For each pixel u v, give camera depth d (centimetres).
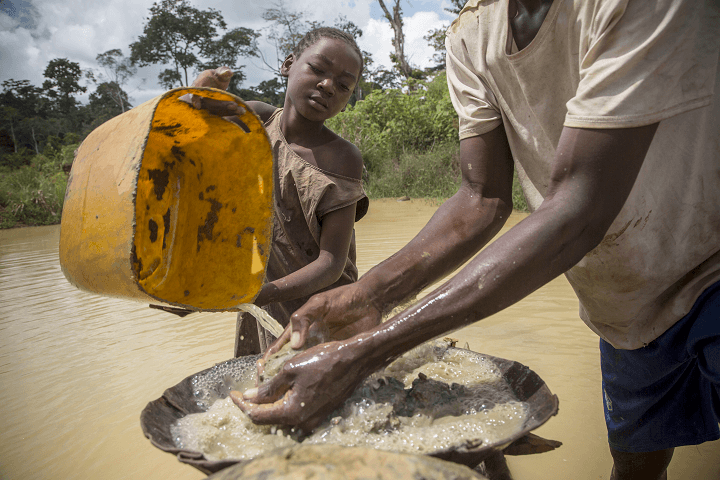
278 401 114
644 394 177
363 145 1456
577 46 131
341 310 137
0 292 531
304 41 218
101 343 369
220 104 156
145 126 126
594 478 209
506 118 157
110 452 233
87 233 135
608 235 135
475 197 161
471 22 159
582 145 110
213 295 168
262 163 166
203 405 146
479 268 108
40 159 2489
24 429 253
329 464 76
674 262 141
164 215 182
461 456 102
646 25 109
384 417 117
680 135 125
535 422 112
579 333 345
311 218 207
